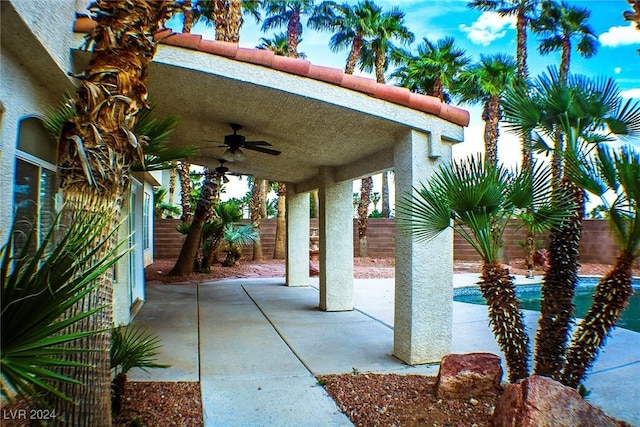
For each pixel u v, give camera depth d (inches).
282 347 242.7
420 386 175.0
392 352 234.1
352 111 209.2
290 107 220.7
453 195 145.5
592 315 141.6
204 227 602.5
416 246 214.7
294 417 151.1
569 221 147.4
